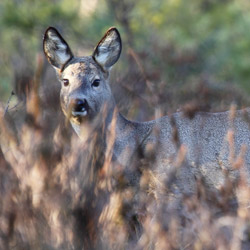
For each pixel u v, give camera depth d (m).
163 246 9.05
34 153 8.63
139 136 12.19
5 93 16.84
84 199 8.62
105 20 22.78
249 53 22.75
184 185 11.51
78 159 8.81
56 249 8.48
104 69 12.80
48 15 22.94
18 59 13.41
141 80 15.25
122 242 9.08
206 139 11.89
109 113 12.22
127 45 21.23
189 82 18.02
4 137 9.20
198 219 9.41
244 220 9.52
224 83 18.23
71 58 12.86
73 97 11.94
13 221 8.40
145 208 10.47
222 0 27.91
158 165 11.41
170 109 14.31
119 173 10.61
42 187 8.49
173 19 25.33
